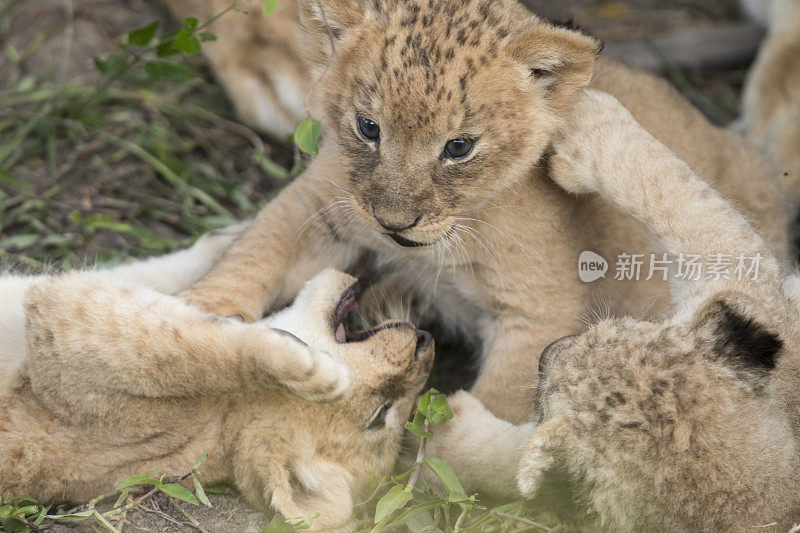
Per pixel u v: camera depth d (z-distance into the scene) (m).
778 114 12.23
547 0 14.95
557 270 8.80
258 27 11.64
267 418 7.59
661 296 9.13
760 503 6.88
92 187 11.16
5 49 12.50
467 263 8.91
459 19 7.88
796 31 12.27
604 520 6.91
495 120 7.89
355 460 7.89
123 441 7.59
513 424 8.55
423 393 8.66
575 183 8.71
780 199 11.09
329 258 9.56
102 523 7.25
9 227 10.56
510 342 9.04
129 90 12.20
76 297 7.55
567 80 8.23
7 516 7.19
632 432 6.80
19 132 11.53
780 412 7.27
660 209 8.50
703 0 15.19
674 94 10.65
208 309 8.67
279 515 7.16
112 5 13.38
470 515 8.16
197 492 7.46
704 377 6.98
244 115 12.16
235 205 11.43
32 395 7.64
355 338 8.15
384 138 7.89
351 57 8.06
